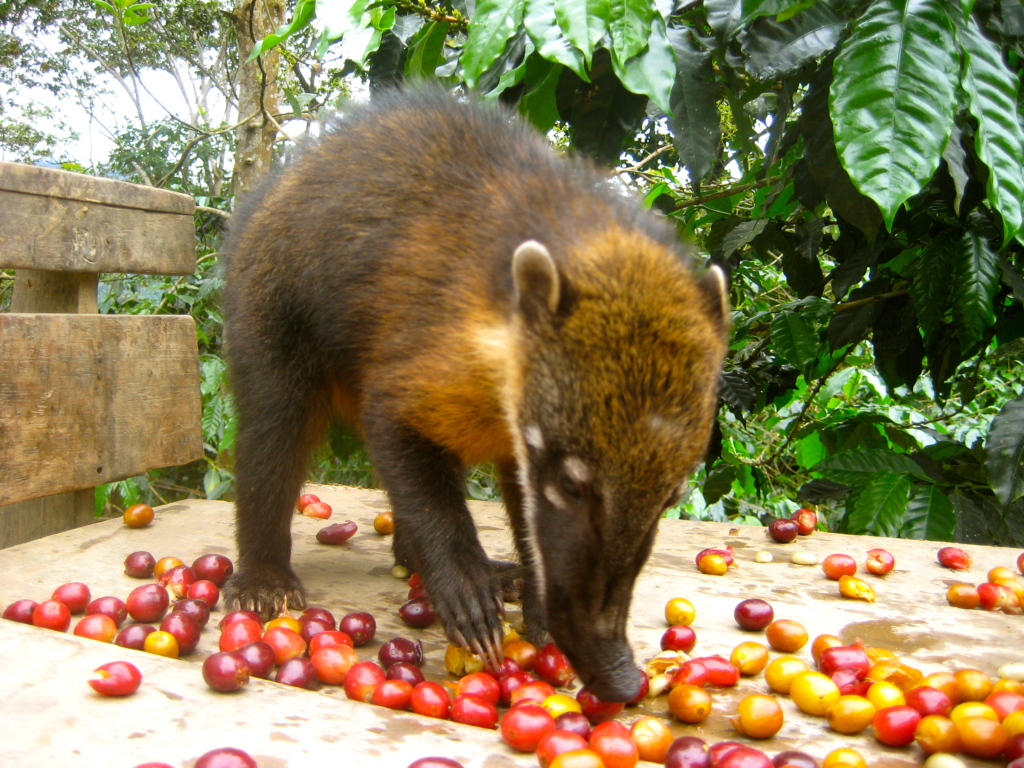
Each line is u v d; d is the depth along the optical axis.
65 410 0.53
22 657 0.33
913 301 0.60
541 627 0.40
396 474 0.38
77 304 0.57
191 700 0.31
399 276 0.39
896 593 0.47
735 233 0.62
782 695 0.36
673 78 0.44
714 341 0.31
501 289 0.35
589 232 0.35
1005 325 0.62
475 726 0.32
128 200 0.59
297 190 0.45
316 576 0.50
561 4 0.42
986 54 0.41
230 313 0.48
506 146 0.41
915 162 0.39
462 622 0.37
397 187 0.41
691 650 0.39
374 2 0.49
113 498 0.96
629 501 0.29
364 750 0.29
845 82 0.39
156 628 0.40
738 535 0.58
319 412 0.48
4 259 0.51
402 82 0.56
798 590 0.48
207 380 0.88
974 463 0.65
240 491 0.47
